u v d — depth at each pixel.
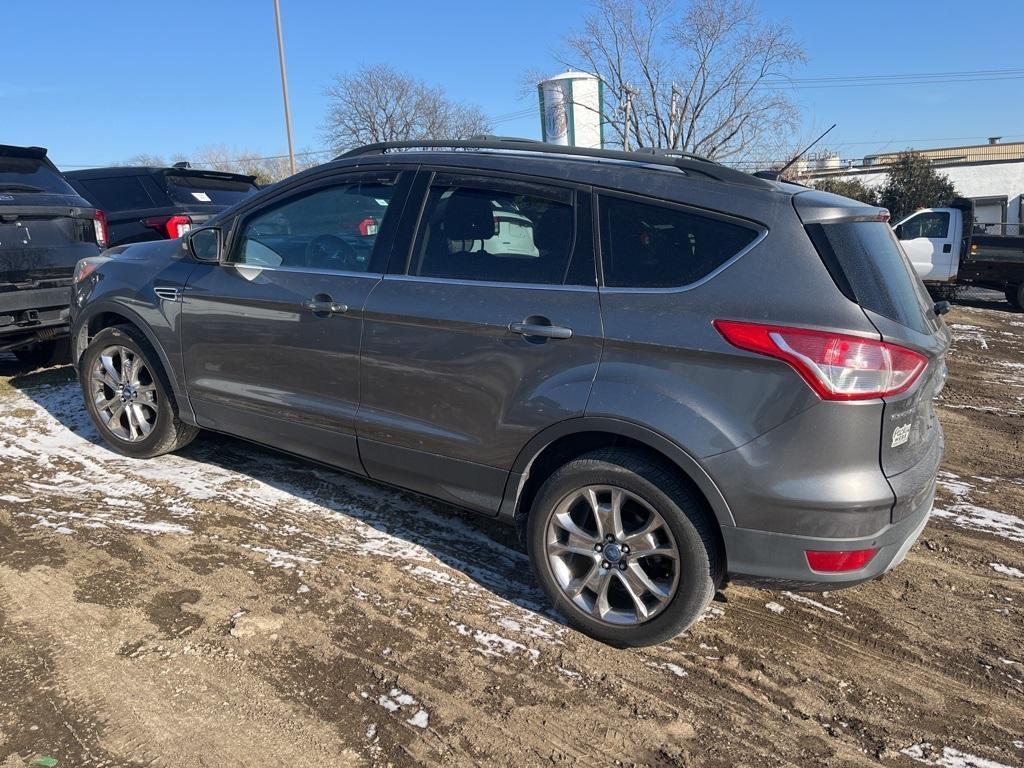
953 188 35.34
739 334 2.57
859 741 2.55
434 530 3.88
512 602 3.27
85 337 4.69
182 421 4.35
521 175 3.15
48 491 4.11
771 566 2.66
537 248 3.04
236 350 3.89
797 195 2.72
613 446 2.93
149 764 2.28
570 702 2.66
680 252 2.77
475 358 3.08
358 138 38.22
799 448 2.54
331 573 3.40
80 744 2.34
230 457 4.71
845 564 2.61
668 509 2.74
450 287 3.18
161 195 8.81
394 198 3.46
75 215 6.07
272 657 2.80
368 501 4.17
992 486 4.88
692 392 2.66
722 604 3.35
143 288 4.28
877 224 2.98
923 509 2.80
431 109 38.03
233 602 3.13
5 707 2.48
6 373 6.62
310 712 2.53
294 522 3.88
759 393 2.57
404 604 3.20
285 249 3.79
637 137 29.09
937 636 3.17
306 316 3.58
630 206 2.89
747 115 28.89
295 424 3.75
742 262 2.66
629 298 2.80
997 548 3.98
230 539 3.66
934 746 2.54
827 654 3.02
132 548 3.53
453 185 3.31
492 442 3.09
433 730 2.48
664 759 2.42
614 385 2.77
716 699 2.72
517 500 3.13
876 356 2.50
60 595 3.12
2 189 5.63
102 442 4.88
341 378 3.51
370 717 2.53
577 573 3.08
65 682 2.61
